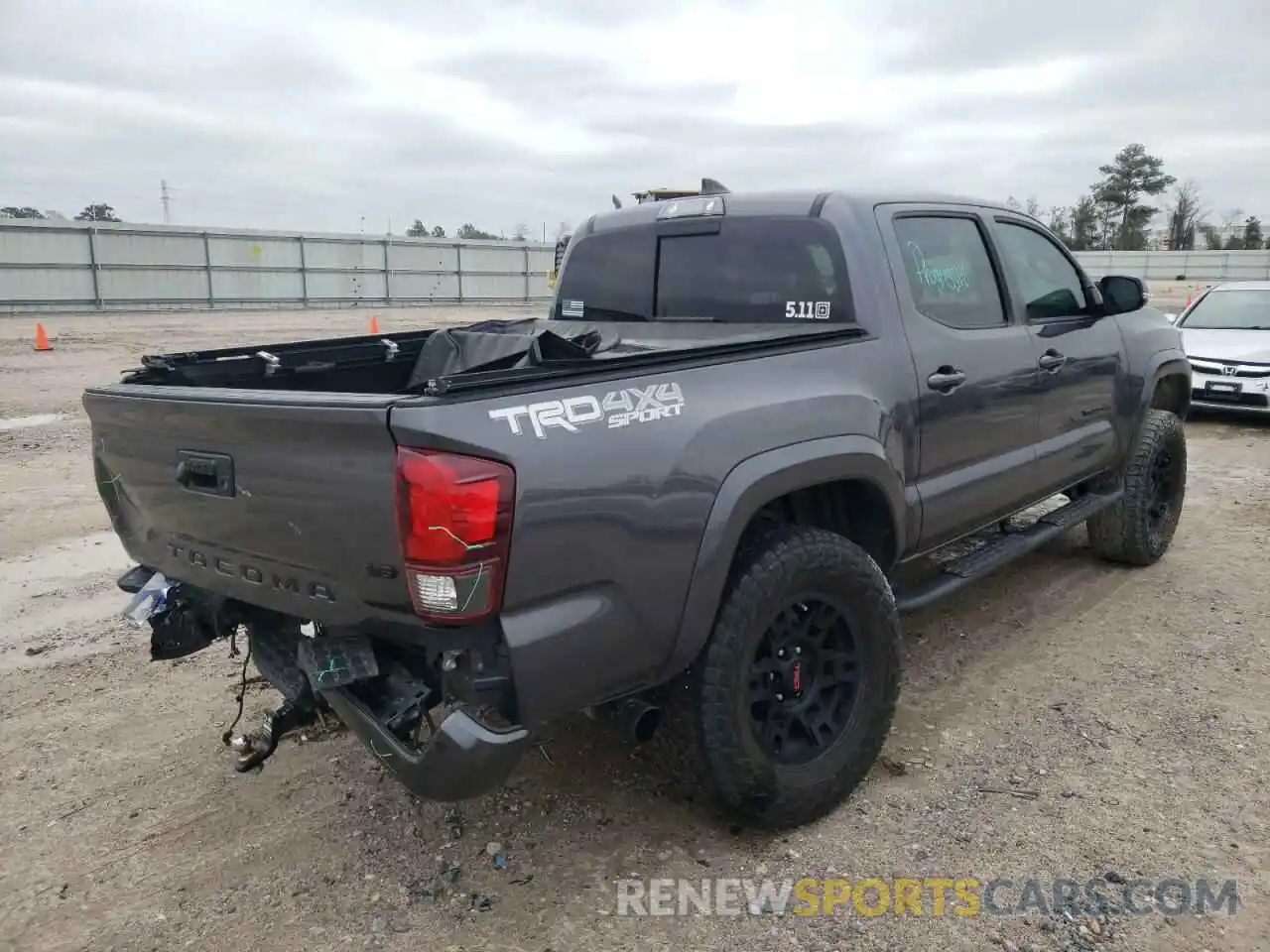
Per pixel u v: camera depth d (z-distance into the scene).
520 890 2.86
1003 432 4.15
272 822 3.21
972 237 4.20
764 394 2.99
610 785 3.41
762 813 3.02
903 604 3.63
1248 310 11.59
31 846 3.09
